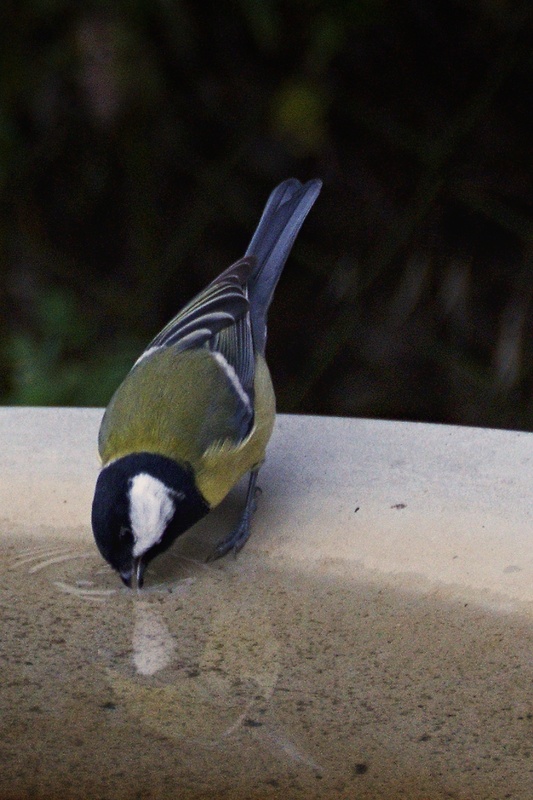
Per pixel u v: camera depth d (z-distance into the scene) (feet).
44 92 34.99
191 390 18.56
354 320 36.58
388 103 37.91
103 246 40.37
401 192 39.14
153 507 16.58
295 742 13.47
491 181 37.19
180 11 33.60
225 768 13.03
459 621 15.52
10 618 16.20
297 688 14.55
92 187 39.52
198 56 37.58
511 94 37.58
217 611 16.34
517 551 16.48
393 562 16.74
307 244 39.29
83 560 17.61
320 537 17.51
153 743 13.53
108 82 31.04
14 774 12.96
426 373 38.19
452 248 38.06
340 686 14.52
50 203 39.52
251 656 15.24
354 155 39.40
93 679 14.87
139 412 18.20
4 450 19.84
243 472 18.78
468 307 37.99
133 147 37.06
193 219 38.14
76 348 34.58
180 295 39.73
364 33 36.96
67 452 19.74
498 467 18.79
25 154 37.78
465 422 36.81
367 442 20.07
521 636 15.10
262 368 20.35
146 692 14.56
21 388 30.27
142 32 31.86
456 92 37.65
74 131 37.81
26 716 14.10
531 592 15.72
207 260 40.29
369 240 38.83
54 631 15.96
